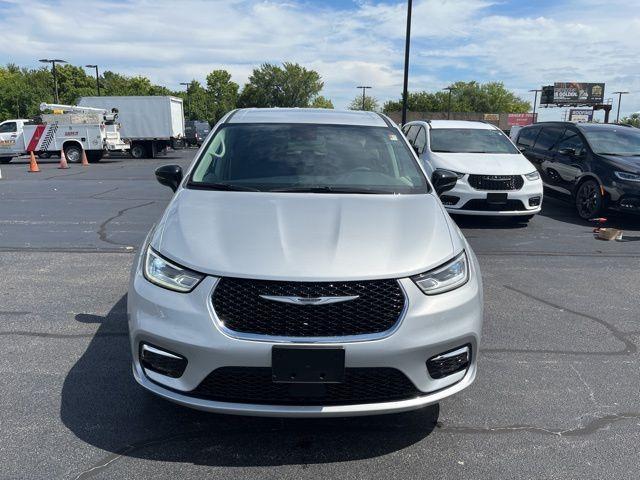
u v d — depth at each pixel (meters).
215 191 3.56
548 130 10.97
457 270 2.86
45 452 2.71
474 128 9.73
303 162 3.93
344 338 2.52
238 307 2.55
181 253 2.76
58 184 14.20
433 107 104.56
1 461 2.63
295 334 2.52
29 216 9.23
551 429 3.01
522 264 6.45
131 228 8.21
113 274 5.73
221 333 2.51
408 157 4.16
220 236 2.87
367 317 2.56
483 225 8.79
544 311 4.86
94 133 23.64
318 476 2.58
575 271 6.19
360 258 2.69
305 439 2.87
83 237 7.56
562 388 3.47
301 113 4.66
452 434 2.94
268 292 2.54
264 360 2.49
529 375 3.64
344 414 2.54
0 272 5.79
